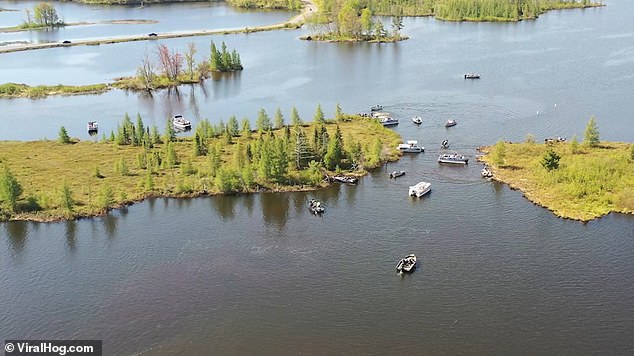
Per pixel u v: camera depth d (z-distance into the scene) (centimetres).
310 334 11756
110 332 11919
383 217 16100
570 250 14312
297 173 18600
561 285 13012
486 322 11956
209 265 14088
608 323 11825
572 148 19525
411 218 15988
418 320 12062
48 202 16950
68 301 12888
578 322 11875
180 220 16288
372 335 11681
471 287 13025
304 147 19212
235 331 11881
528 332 11644
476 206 16538
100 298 12962
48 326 12138
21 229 15925
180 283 13425
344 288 13125
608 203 16300
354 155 19375
